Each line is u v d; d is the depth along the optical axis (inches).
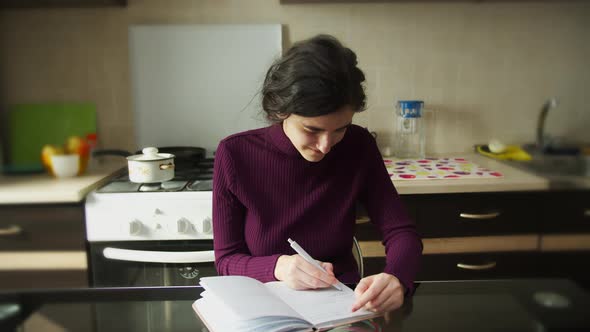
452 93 87.4
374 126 87.7
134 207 62.8
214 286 34.4
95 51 82.7
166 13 82.4
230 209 44.1
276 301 32.8
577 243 70.6
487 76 87.1
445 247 69.1
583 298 35.1
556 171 76.4
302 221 43.6
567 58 87.2
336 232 44.0
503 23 85.4
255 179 43.5
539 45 86.5
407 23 84.6
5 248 64.4
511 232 69.4
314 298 34.8
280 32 82.6
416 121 85.8
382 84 86.4
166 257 61.8
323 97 31.9
